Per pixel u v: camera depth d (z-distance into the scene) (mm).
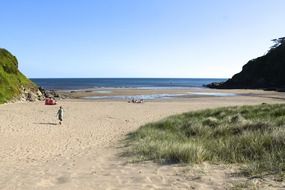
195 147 10953
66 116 33375
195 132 17547
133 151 13375
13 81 53969
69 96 68500
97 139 19953
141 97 68188
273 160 8703
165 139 16109
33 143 18109
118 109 41406
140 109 41750
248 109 27312
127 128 25688
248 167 8547
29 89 57906
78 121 29859
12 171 10641
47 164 11930
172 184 7945
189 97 68438
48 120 29812
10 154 14742
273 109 25422
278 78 112438
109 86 135375
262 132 13211
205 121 20719
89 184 8398
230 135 15406
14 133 21938
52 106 43438
